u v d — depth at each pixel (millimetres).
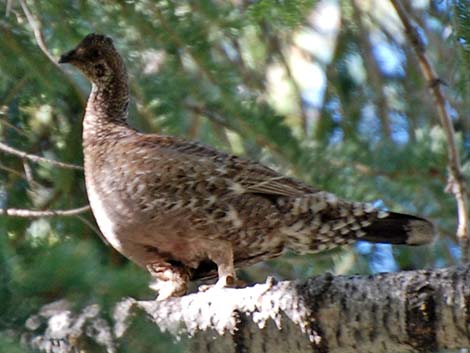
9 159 11711
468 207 12680
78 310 5703
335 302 6980
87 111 10883
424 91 15102
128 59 11289
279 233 10078
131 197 9812
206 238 9891
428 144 12961
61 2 10844
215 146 12617
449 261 13031
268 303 7188
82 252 5730
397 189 12664
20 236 11391
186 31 10945
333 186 12062
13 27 10609
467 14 10062
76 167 10305
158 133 11320
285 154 12062
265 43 14820
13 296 5559
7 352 5410
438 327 6730
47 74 10852
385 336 6871
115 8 10891
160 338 6297
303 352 7148
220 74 11266
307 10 10516
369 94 14859
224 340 7309
